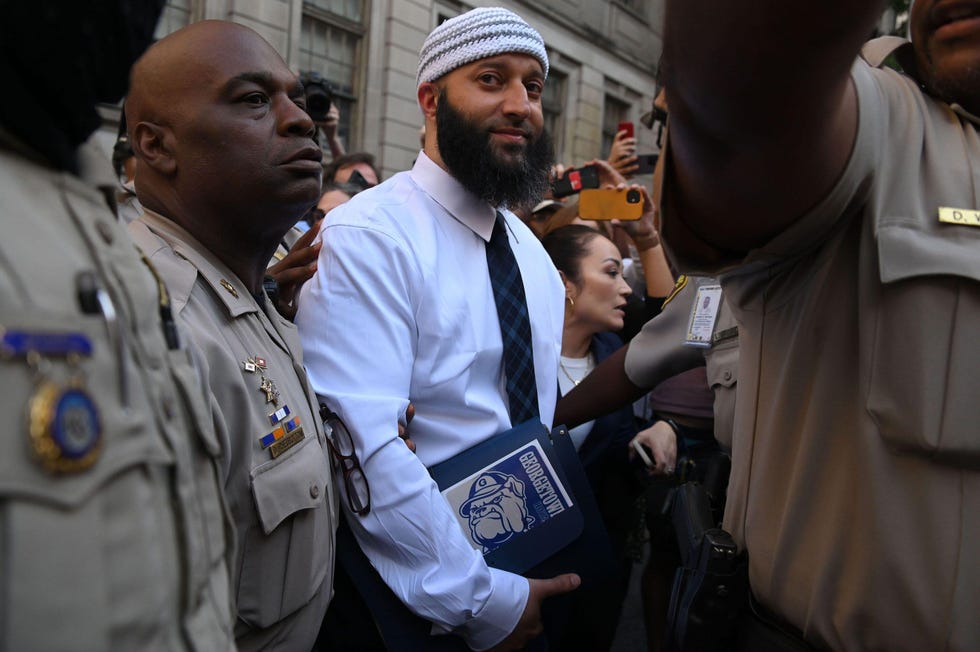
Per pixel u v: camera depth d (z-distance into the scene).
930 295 0.75
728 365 1.48
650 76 13.28
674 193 0.74
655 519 2.12
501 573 1.41
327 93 3.44
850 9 0.50
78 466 0.42
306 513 1.11
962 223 0.76
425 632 1.38
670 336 1.66
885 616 0.79
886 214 0.77
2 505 0.39
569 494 1.52
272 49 1.21
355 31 8.58
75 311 0.45
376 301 1.42
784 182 0.65
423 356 1.47
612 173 3.33
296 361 1.23
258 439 1.06
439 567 1.33
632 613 3.15
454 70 1.59
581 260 2.23
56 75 0.47
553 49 11.19
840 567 0.83
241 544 1.04
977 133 0.84
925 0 0.85
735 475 1.02
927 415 0.75
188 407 0.59
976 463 0.75
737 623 1.01
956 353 0.75
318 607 1.17
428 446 1.49
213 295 1.09
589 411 1.75
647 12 13.05
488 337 1.57
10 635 0.38
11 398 0.40
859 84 0.71
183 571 0.52
